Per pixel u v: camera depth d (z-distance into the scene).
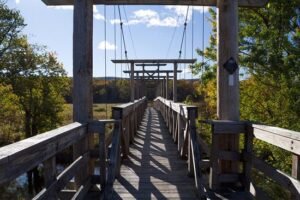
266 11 7.85
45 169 2.12
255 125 3.17
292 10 6.76
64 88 21.33
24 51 19.23
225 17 3.83
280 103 7.12
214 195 3.38
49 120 20.30
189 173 4.27
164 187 3.83
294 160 2.27
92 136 3.79
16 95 18.77
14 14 17.94
